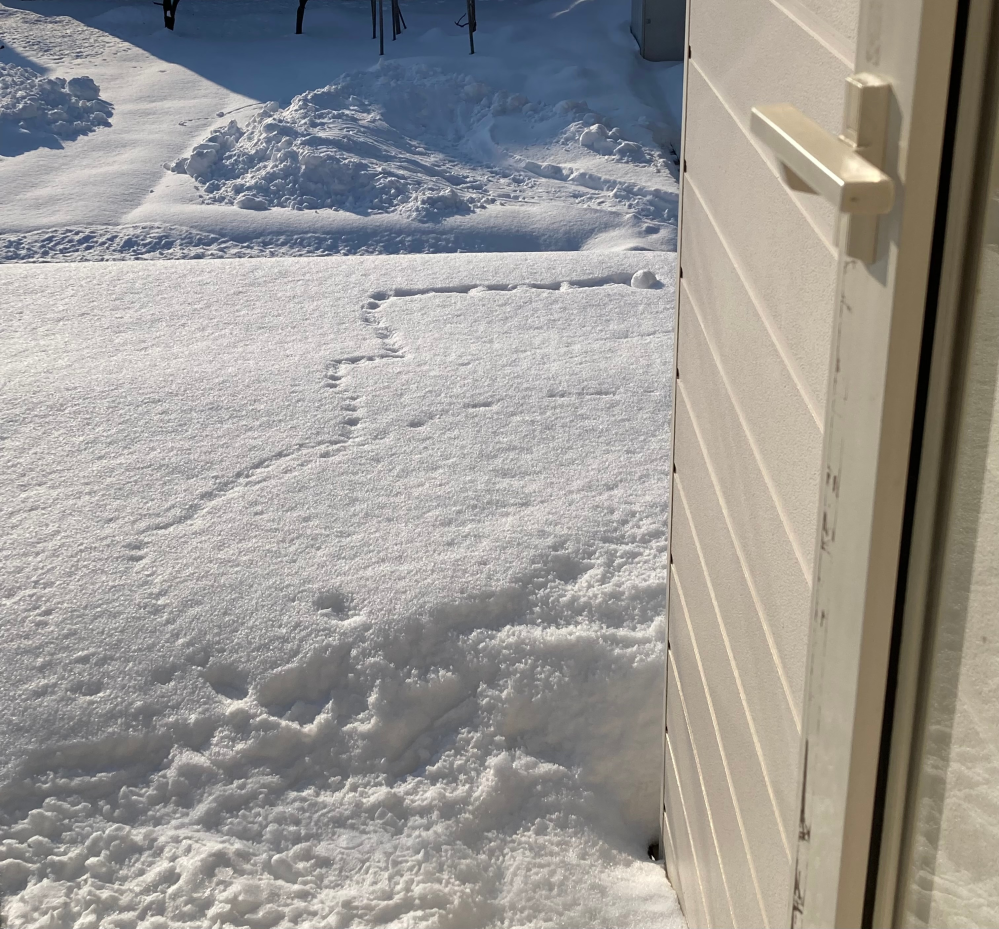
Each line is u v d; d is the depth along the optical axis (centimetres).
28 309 383
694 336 147
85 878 171
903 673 76
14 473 272
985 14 58
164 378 327
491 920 177
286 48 984
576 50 927
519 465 279
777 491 102
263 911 169
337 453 285
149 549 241
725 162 119
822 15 78
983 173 62
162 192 673
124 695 200
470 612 221
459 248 597
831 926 86
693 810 169
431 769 196
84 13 1089
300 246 598
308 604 222
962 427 69
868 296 68
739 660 127
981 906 74
